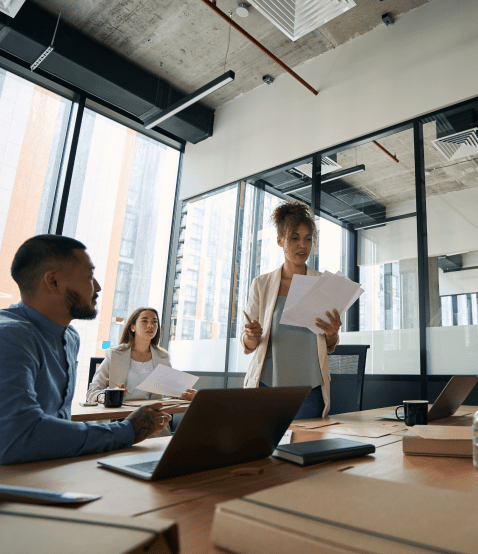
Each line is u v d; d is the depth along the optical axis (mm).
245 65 4617
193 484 579
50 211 4328
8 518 315
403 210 5449
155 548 282
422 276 3430
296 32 3266
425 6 3639
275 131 4605
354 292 1530
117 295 4871
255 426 688
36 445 703
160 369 2070
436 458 764
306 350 1692
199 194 5355
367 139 3855
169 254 5477
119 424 836
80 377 4445
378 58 3873
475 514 338
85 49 4270
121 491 542
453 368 3219
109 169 4938
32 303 1014
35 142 4320
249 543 326
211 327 4855
